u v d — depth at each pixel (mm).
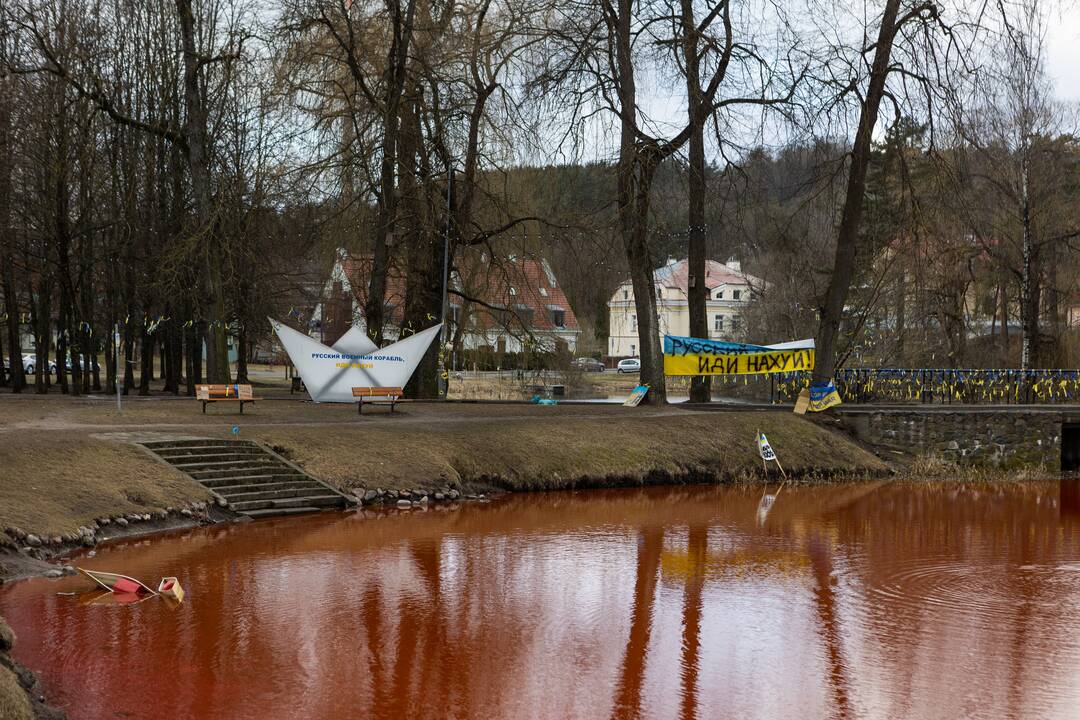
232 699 12594
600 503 28891
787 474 35156
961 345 52188
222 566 19234
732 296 101188
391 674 13727
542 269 42812
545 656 14695
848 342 48938
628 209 36250
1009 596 18719
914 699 13211
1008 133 45531
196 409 33844
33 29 33844
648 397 41188
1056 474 38062
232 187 39281
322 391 35500
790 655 14969
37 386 43469
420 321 41344
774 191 40625
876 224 48500
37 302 52625
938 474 37250
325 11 36250
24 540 18766
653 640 15562
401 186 37844
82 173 39375
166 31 42219
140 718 11875
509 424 33594
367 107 36906
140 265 43594
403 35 36438
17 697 10633
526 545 22297
